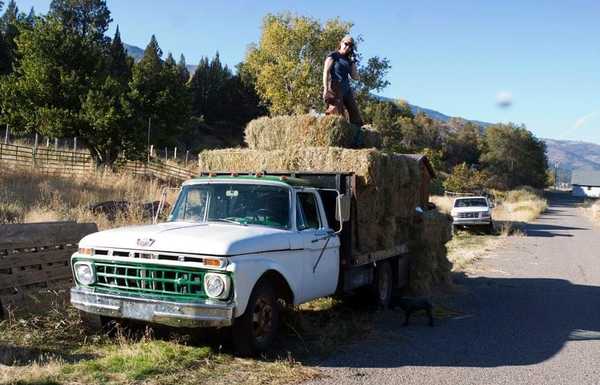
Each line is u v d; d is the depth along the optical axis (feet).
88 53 130.72
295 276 21.89
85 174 73.36
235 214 23.15
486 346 24.38
